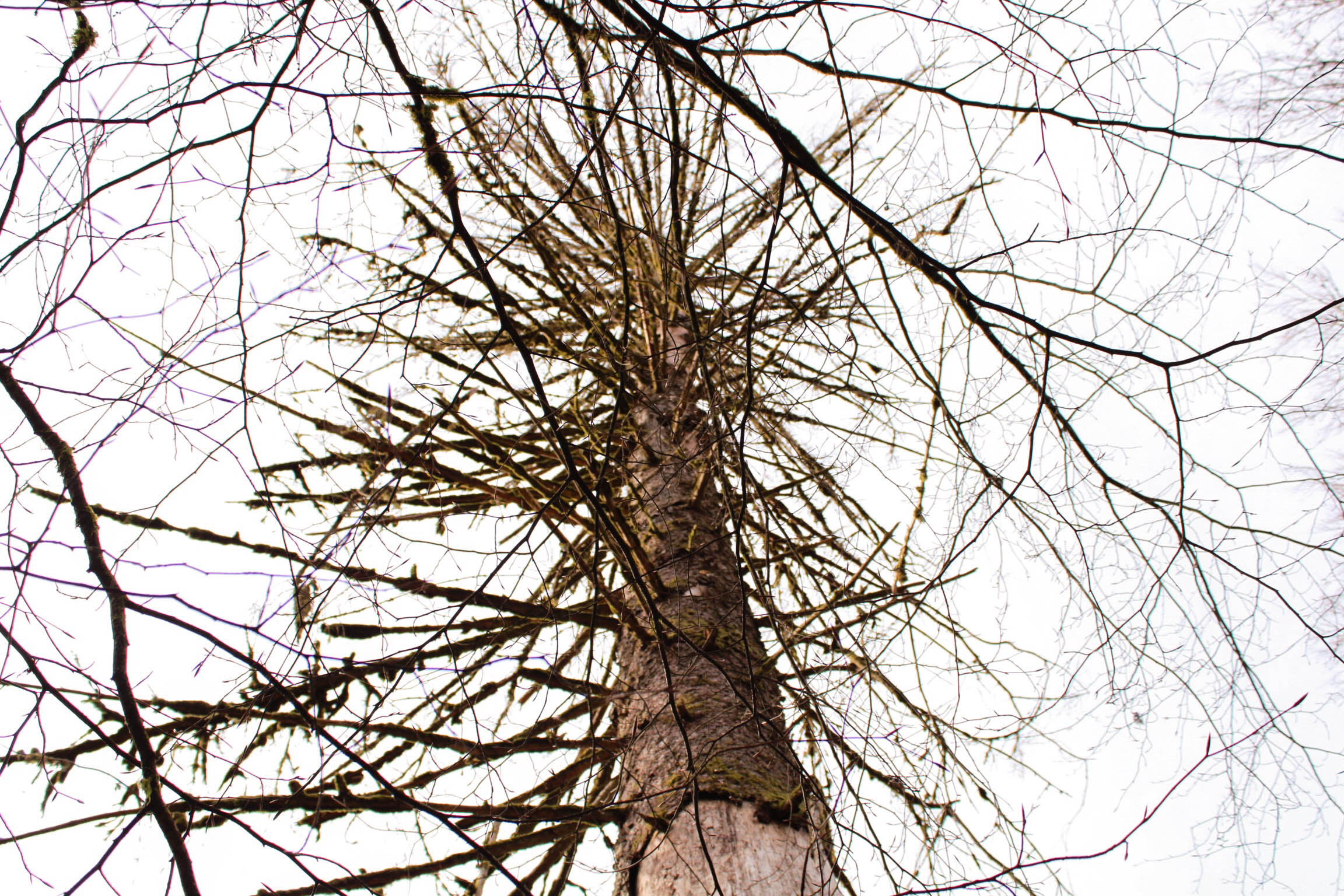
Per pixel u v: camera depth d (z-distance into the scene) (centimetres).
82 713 168
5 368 166
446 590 274
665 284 254
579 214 363
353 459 321
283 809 239
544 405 179
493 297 174
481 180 221
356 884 228
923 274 229
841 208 244
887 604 219
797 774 196
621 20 189
